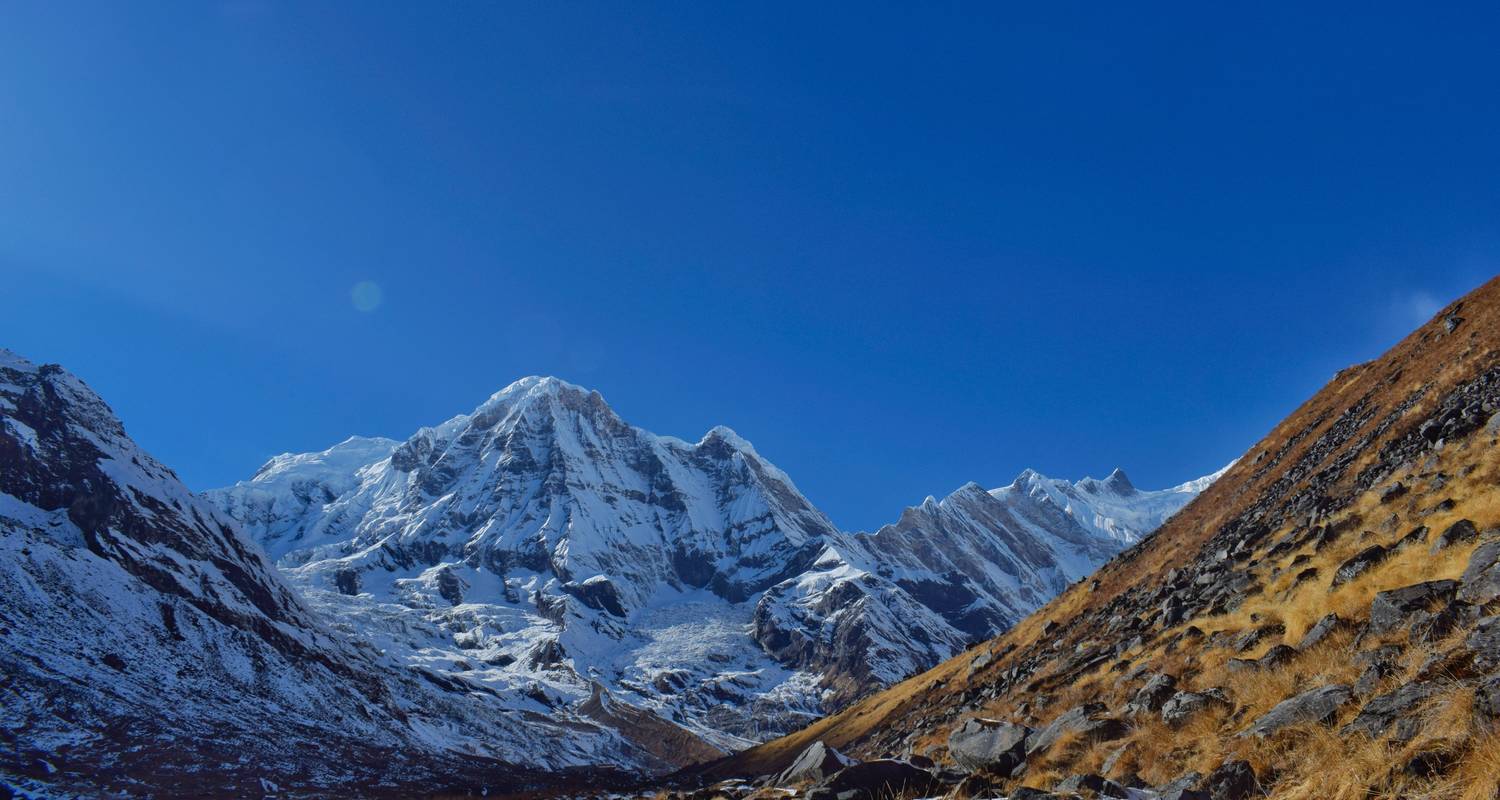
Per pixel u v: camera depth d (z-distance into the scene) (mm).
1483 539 15844
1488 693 9867
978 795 14992
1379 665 13211
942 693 67000
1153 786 14797
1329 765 11492
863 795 16031
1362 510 25859
